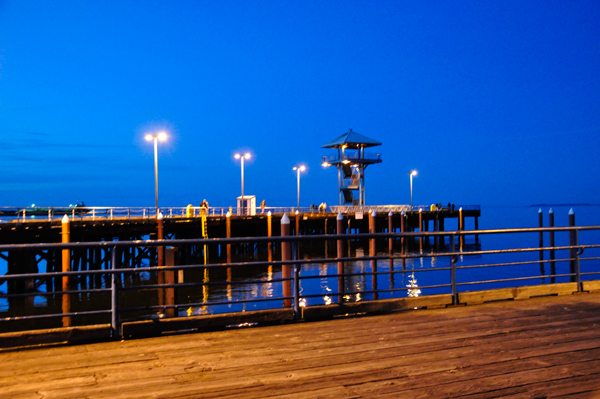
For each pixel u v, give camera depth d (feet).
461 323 18.84
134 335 17.22
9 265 67.92
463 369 13.28
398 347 15.53
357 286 81.15
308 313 19.66
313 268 105.70
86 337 16.57
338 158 207.00
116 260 17.19
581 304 22.50
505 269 105.81
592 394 11.45
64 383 12.46
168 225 102.12
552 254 114.52
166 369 13.56
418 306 21.80
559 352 14.80
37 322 57.36
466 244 182.91
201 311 61.11
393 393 11.56
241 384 12.28
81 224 77.56
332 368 13.48
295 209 161.79
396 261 121.70
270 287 79.87
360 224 175.11
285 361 14.19
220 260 117.80
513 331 17.47
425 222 196.95
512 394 11.47
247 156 156.76
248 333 17.60
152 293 75.56
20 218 76.07
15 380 12.72
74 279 81.10
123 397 11.45
